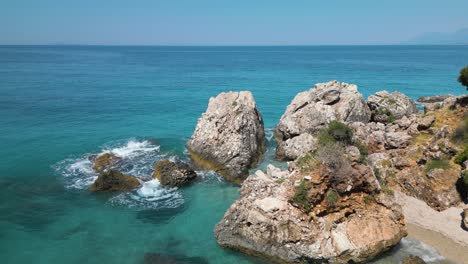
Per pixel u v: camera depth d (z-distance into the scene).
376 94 53.03
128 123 57.88
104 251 25.34
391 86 95.44
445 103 44.31
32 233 27.17
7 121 56.34
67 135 50.16
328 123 42.06
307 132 45.97
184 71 144.25
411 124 40.81
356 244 23.20
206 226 28.62
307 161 26.73
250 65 176.88
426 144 35.56
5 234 26.89
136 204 31.77
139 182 34.97
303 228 23.58
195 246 26.03
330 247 23.14
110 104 72.06
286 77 120.44
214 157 39.31
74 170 38.06
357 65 169.38
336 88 50.22
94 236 27.05
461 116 38.12
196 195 33.78
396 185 32.69
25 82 98.50
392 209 25.20
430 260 23.58
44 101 72.31
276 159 42.97
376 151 38.44
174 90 91.88
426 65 163.62
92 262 24.14
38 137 48.75
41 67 146.38
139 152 43.72
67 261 24.17
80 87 92.88
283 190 25.44
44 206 31.00
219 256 24.95
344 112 47.59
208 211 30.94
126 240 26.66
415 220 28.22
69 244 26.02
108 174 34.25
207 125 41.41
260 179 27.38
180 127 56.22
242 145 39.34
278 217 23.81
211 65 177.62
